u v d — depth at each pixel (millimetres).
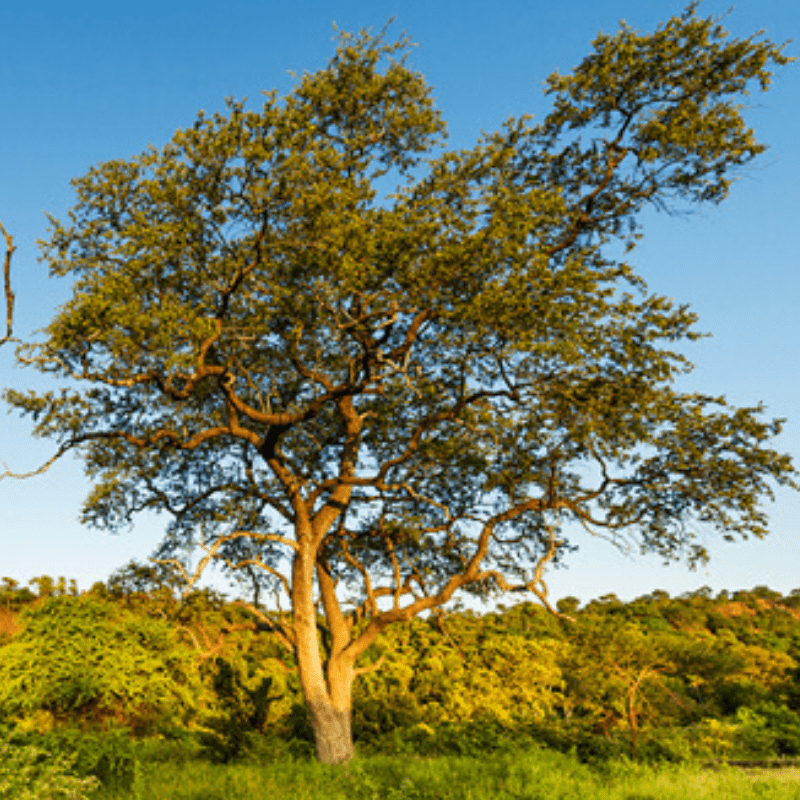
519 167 19312
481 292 15164
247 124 14445
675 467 18234
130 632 20969
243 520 21375
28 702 17984
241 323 17016
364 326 16250
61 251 17203
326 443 22016
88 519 20219
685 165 17969
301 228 15266
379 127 19719
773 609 102750
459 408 17719
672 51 17172
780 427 17375
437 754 19047
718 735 25219
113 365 16141
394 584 20453
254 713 19578
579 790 12781
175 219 16188
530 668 30828
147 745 17828
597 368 16922
